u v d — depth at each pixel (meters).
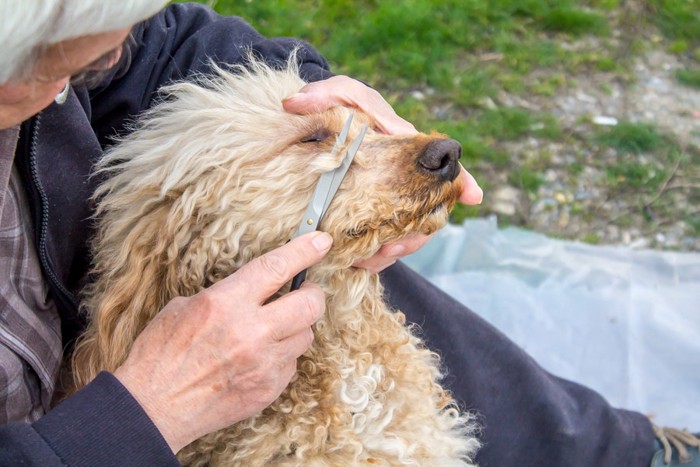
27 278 1.72
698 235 3.59
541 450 2.42
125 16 1.25
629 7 4.76
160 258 1.78
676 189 3.78
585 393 2.55
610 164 3.87
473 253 3.34
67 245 1.85
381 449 1.83
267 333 1.57
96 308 1.82
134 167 1.85
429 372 2.02
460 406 2.35
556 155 3.88
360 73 4.21
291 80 2.04
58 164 1.76
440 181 1.77
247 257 1.81
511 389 2.40
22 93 1.32
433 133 1.87
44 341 1.73
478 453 2.38
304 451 1.78
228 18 2.30
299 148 1.81
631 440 2.51
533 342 3.11
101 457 1.45
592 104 4.17
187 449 1.83
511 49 4.42
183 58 2.17
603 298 3.21
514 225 3.59
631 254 3.36
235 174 1.78
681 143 3.99
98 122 2.04
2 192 1.54
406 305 2.34
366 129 1.78
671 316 3.17
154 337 1.61
